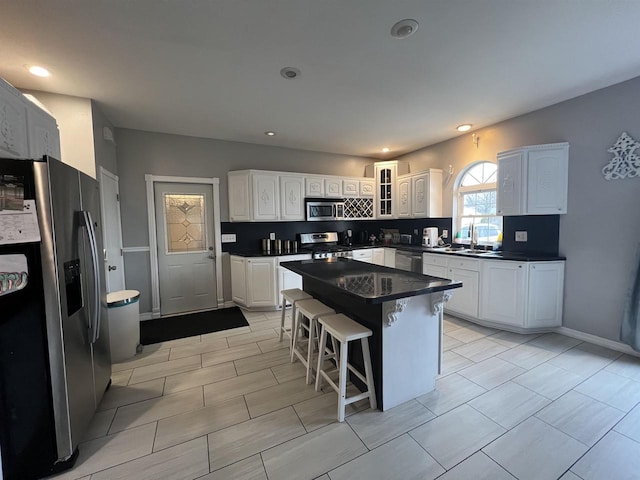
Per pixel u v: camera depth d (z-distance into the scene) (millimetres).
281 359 2658
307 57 2123
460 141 4113
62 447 1479
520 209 3119
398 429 1744
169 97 2746
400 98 2859
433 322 2100
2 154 1527
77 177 1730
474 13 1681
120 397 2092
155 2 1555
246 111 3127
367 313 2064
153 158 3777
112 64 2160
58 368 1469
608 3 1604
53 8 1571
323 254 4371
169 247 3951
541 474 1427
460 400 2012
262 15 1675
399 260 4535
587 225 2869
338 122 3516
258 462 1520
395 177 4996
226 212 4273
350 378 2295
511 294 3102
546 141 3129
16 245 1381
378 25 1778
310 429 1753
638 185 2531
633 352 2605
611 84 2629
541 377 2275
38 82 2406
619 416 1825
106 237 3086
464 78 2477
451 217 4316
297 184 4480
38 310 1430
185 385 2242
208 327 3463
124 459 1554
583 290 2928
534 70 2359
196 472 1465
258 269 3990
